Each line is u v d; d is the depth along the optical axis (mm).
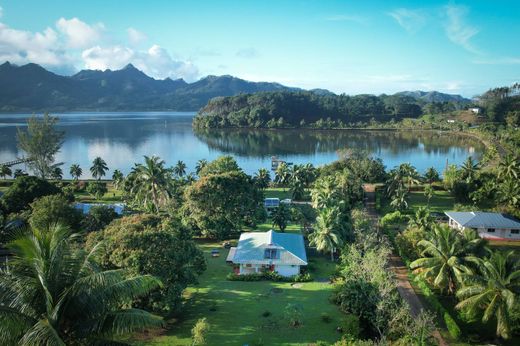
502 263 43312
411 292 54719
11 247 27016
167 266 44344
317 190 94750
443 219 92500
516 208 88188
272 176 167000
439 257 50750
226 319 46469
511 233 78312
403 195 99688
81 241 55156
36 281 24594
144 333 42594
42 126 150875
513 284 42094
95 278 25156
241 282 59812
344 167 131500
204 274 63219
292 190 116438
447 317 45594
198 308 49625
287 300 52344
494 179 110562
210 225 78938
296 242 70375
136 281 26922
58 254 25812
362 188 109250
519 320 43250
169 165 193500
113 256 43781
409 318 41062
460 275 46656
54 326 23672
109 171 179625
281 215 85188
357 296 45969
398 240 66938
